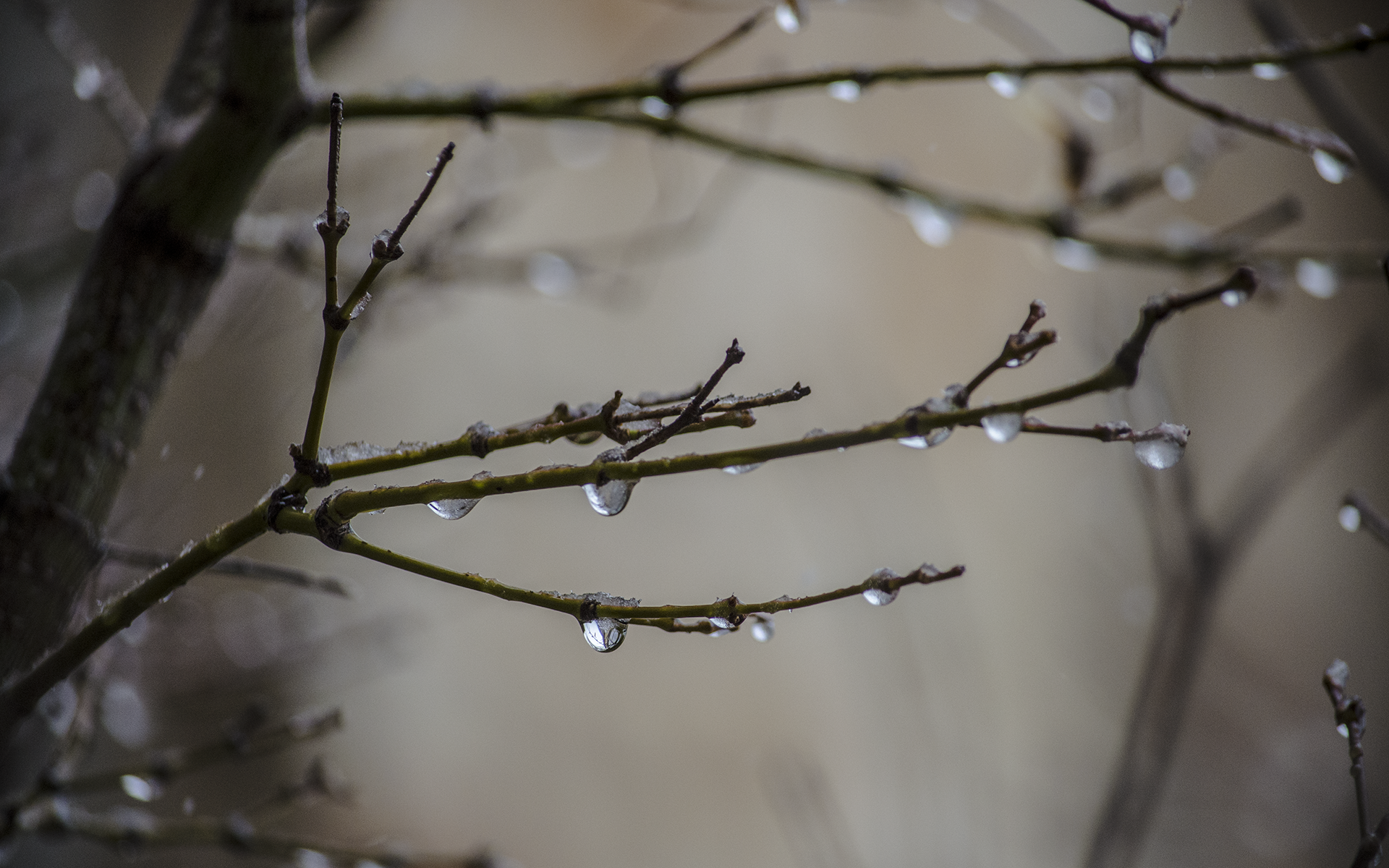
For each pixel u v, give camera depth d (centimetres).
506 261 67
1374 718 142
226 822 51
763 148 56
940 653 99
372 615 86
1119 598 120
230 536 44
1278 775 109
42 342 71
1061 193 63
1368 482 151
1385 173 53
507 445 43
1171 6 146
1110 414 53
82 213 76
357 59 84
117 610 44
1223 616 146
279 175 80
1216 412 150
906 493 114
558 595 43
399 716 150
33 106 78
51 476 48
